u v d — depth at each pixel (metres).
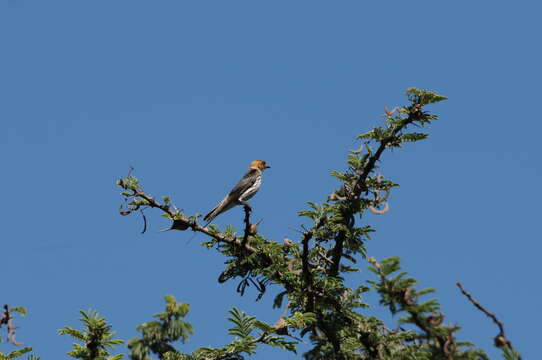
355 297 13.48
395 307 9.84
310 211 14.62
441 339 9.91
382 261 9.93
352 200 14.70
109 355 11.02
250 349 12.10
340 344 13.20
